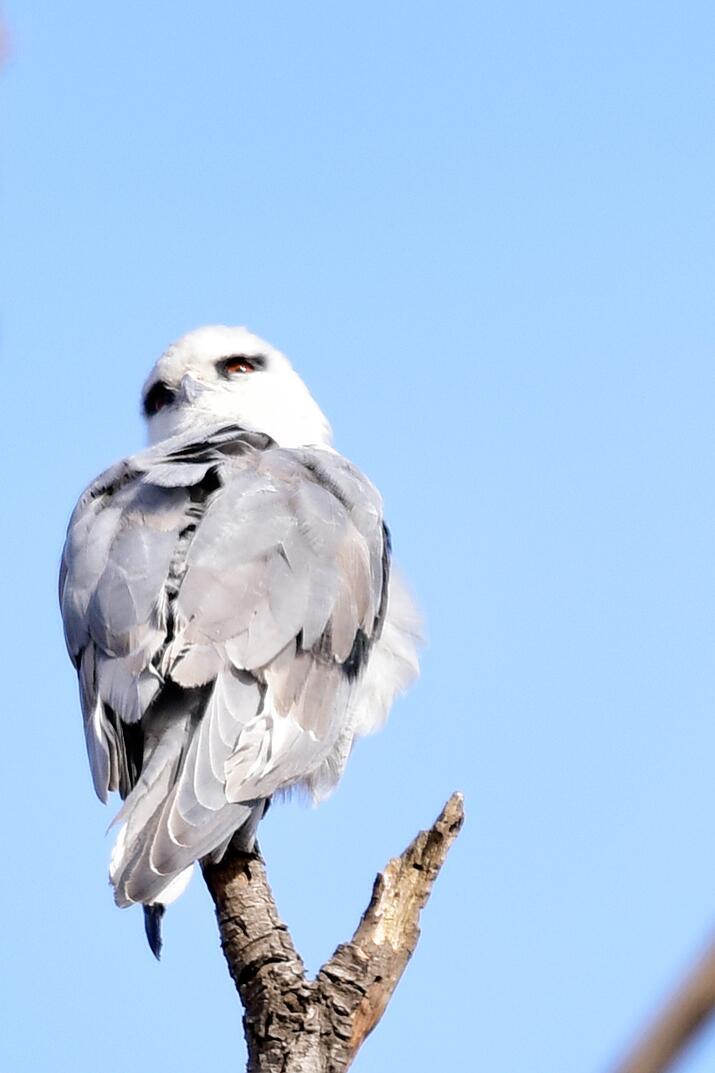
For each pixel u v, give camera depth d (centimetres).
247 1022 694
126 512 1025
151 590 945
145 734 902
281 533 995
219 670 906
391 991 685
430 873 707
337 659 980
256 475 1056
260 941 737
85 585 988
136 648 921
